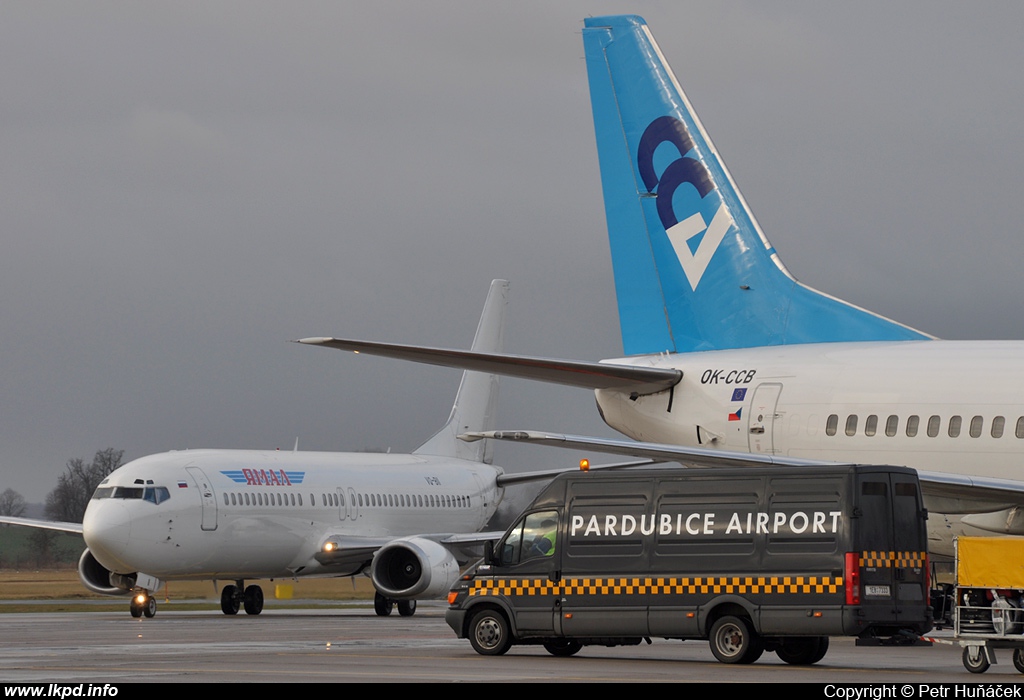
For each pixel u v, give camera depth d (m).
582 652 86.00
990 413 87.81
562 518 79.00
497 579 80.00
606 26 111.50
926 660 79.75
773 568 73.56
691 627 75.19
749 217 105.25
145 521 133.12
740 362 100.25
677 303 107.00
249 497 144.00
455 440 188.00
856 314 100.19
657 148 108.88
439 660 76.44
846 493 72.50
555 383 97.56
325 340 85.44
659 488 77.19
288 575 154.12
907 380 92.06
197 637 100.12
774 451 96.50
